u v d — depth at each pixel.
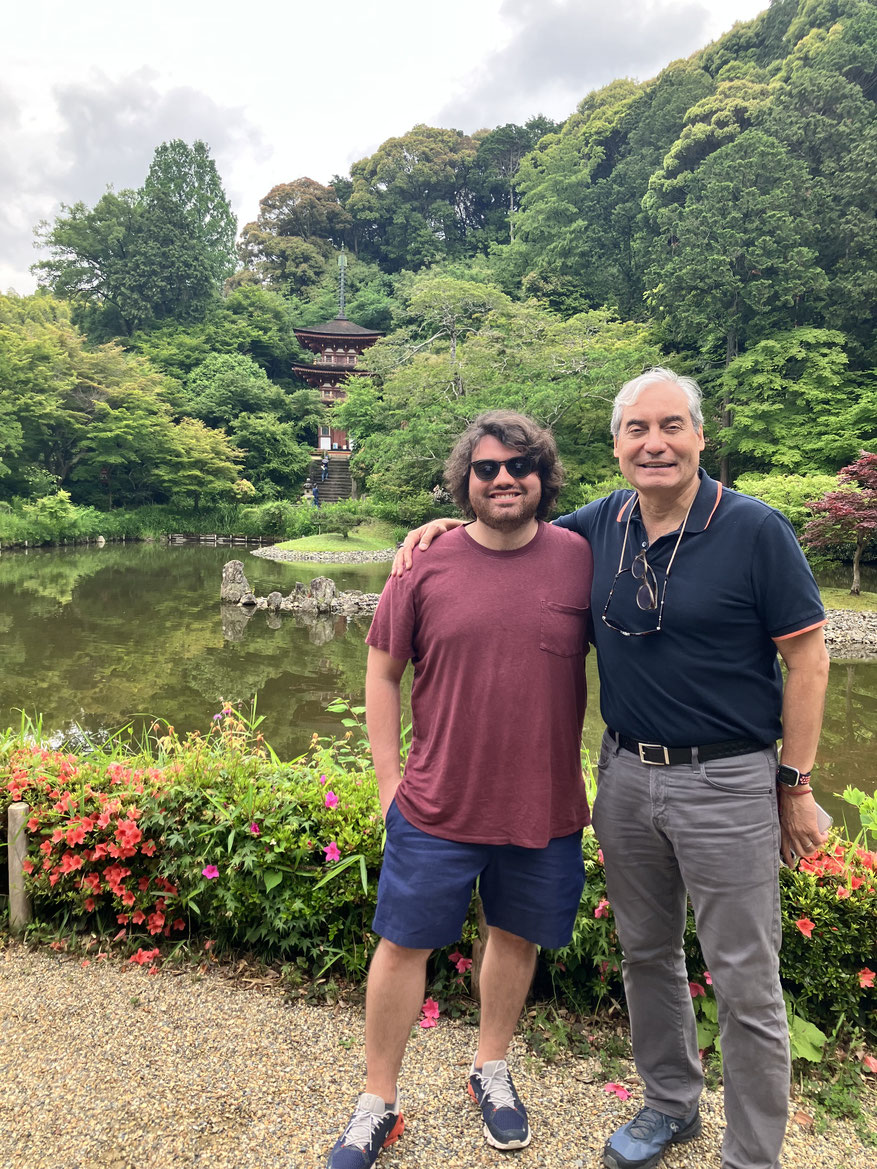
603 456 20.47
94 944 2.16
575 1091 1.62
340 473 31.89
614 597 1.40
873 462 11.20
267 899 2.01
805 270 19.12
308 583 14.45
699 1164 1.44
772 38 30.55
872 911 1.69
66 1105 1.51
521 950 1.51
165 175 41.34
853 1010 1.74
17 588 13.00
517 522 1.41
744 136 20.34
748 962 1.29
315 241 51.66
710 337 21.28
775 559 1.27
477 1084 1.55
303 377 36.81
